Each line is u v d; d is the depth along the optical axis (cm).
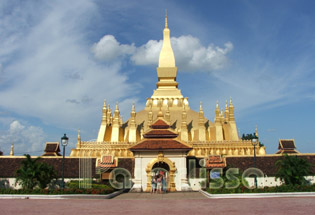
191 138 7319
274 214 2559
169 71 8488
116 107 7456
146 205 3198
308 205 3086
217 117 7331
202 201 3528
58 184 4975
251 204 3203
